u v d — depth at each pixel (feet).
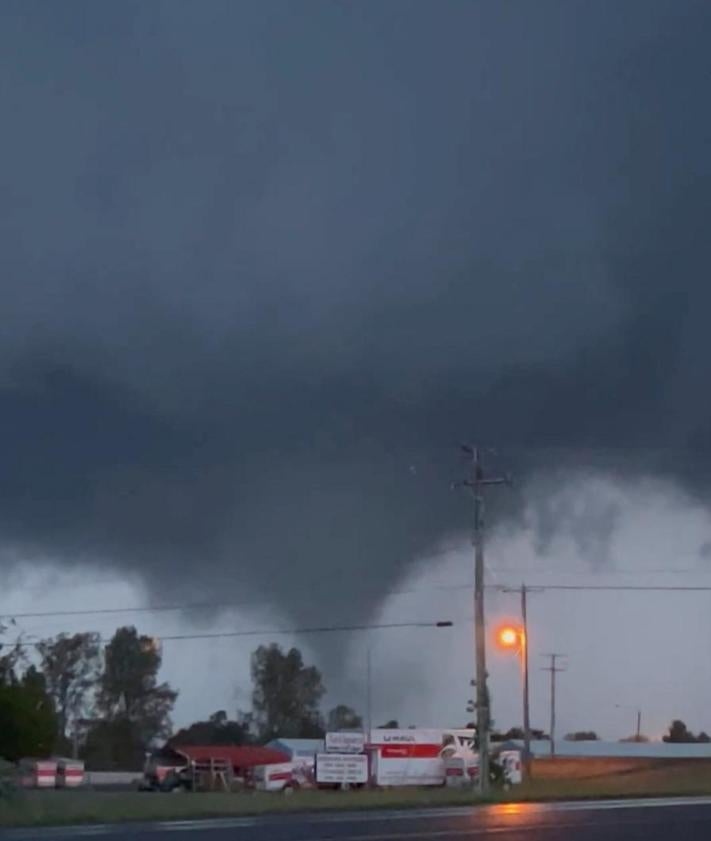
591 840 91.66
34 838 95.86
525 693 254.06
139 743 431.84
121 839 92.48
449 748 247.29
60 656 435.53
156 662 441.27
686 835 96.58
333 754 240.32
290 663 446.19
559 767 309.42
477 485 188.44
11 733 272.10
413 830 98.07
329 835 93.86
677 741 475.72
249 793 203.62
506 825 103.45
